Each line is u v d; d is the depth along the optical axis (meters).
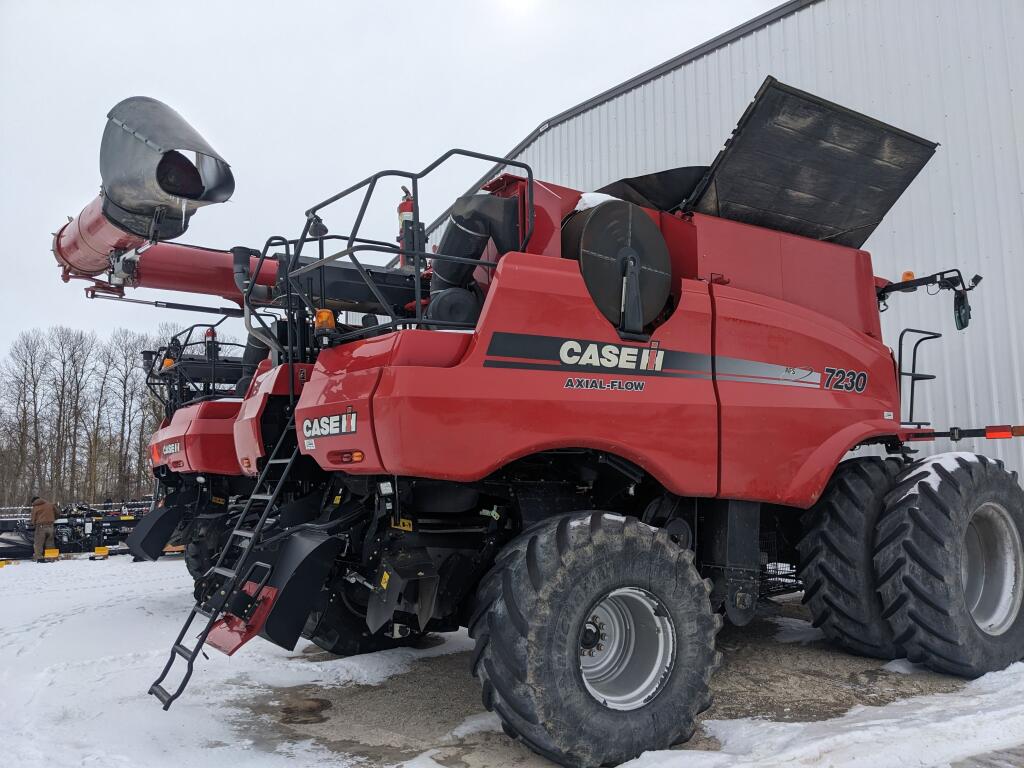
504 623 2.75
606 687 3.02
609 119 10.62
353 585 4.30
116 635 5.20
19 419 45.72
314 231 4.36
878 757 2.72
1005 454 7.05
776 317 3.89
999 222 7.14
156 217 4.18
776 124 3.96
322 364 3.51
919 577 3.84
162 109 4.09
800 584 4.78
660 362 3.43
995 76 7.17
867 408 4.27
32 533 13.10
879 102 7.89
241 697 3.72
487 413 2.95
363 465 3.09
